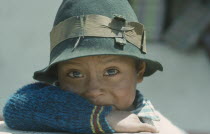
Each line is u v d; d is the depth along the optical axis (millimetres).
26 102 1689
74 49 1671
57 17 1816
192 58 5938
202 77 5633
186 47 5945
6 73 4660
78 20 1707
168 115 5047
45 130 1711
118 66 1714
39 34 4691
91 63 1685
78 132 1668
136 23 1753
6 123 1766
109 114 1700
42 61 4695
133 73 1788
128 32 1724
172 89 5441
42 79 1917
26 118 1682
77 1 1762
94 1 1747
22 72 4695
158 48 5992
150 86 5465
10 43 4727
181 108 5168
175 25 6094
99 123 1647
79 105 1663
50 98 1679
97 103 1706
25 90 1782
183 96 5348
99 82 1703
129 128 1680
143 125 1710
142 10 6027
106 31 1687
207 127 4879
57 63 1792
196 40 5945
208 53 5875
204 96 5359
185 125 4879
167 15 6141
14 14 4699
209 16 5977
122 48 1688
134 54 1700
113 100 1737
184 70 5723
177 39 6012
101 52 1648
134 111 1877
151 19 6074
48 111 1659
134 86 1806
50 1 4633
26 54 4703
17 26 4715
